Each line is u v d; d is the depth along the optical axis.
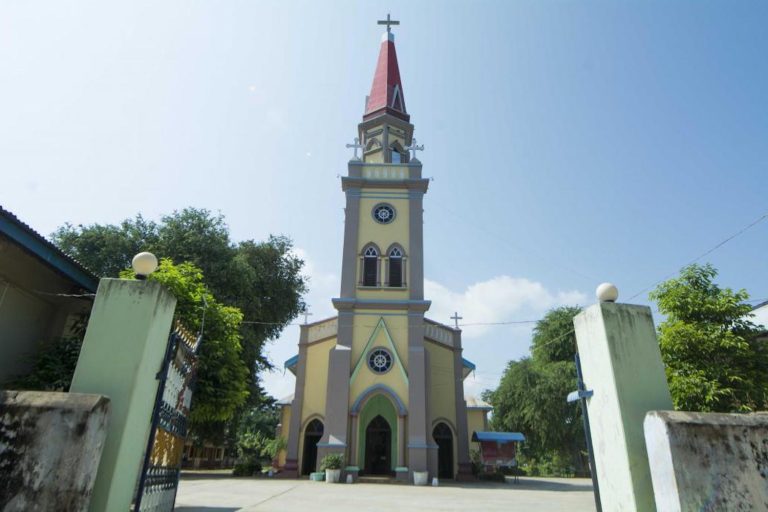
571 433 32.31
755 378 13.01
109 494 5.09
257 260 31.75
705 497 4.95
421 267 25.34
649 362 6.34
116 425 5.38
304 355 25.92
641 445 5.85
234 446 52.91
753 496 5.01
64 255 9.34
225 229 28.70
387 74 32.00
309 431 24.59
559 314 38.38
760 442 5.23
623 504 5.80
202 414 12.89
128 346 5.75
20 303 10.05
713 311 13.65
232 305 26.62
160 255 26.03
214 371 12.80
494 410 38.25
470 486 20.56
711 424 5.25
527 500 14.50
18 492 4.50
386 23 34.84
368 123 30.08
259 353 29.38
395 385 22.81
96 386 5.54
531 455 37.44
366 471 23.69
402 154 29.83
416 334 23.73
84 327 11.05
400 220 26.52
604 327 6.41
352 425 22.03
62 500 4.55
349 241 25.80
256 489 15.66
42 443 4.67
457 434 24.97
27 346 10.32
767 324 17.02
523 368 36.03
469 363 28.42
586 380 6.82
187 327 11.98
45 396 4.89
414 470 20.91
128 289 6.05
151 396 6.21
